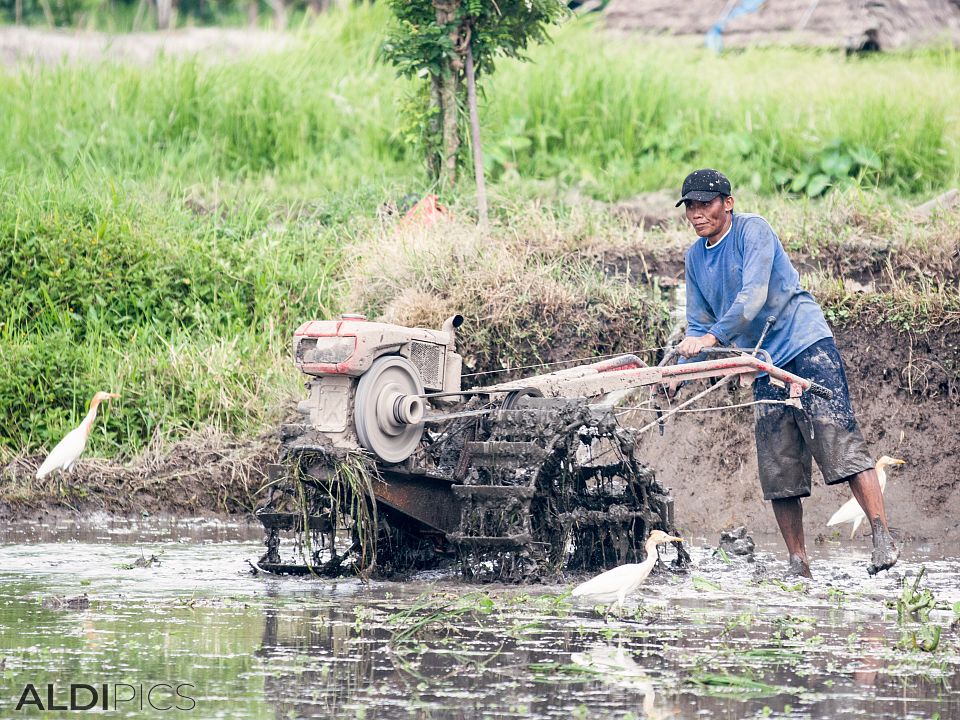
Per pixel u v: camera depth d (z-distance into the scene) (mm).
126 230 27594
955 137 34688
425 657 11320
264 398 24250
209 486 22516
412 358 15898
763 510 21703
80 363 24688
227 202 31031
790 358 16578
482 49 28594
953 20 51719
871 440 22141
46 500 21719
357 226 29078
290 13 74188
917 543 20469
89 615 13055
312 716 9336
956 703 9906
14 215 27531
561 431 15398
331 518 16250
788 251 25312
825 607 14219
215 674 10578
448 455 16547
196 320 26375
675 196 32625
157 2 70188
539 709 9586
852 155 33531
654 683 10453
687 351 16156
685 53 48469
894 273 24406
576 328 23750
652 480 16875
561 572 15766
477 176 27422
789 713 9539
